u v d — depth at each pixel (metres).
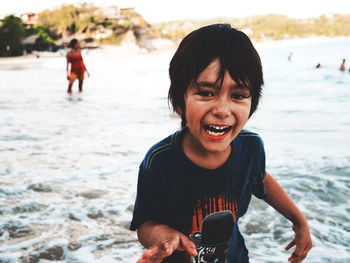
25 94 10.98
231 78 1.01
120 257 2.16
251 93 1.07
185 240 1.12
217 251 1.34
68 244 2.31
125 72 23.50
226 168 1.25
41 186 3.29
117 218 2.68
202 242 1.30
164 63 38.00
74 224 2.58
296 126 5.83
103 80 16.91
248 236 2.39
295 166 3.68
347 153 4.09
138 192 1.34
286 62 32.66
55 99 9.73
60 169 3.79
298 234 1.54
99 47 131.88
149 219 1.30
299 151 4.27
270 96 10.22
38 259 2.14
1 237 2.39
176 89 1.12
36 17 143.25
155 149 1.26
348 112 7.03
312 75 18.11
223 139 1.08
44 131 5.68
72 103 8.97
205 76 1.01
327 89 11.63
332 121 6.17
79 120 6.63
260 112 7.34
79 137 5.26
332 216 2.59
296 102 8.82
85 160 4.11
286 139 4.93
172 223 1.32
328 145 4.53
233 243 1.46
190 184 1.24
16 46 91.69
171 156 1.23
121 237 2.41
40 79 17.64
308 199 2.88
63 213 2.75
